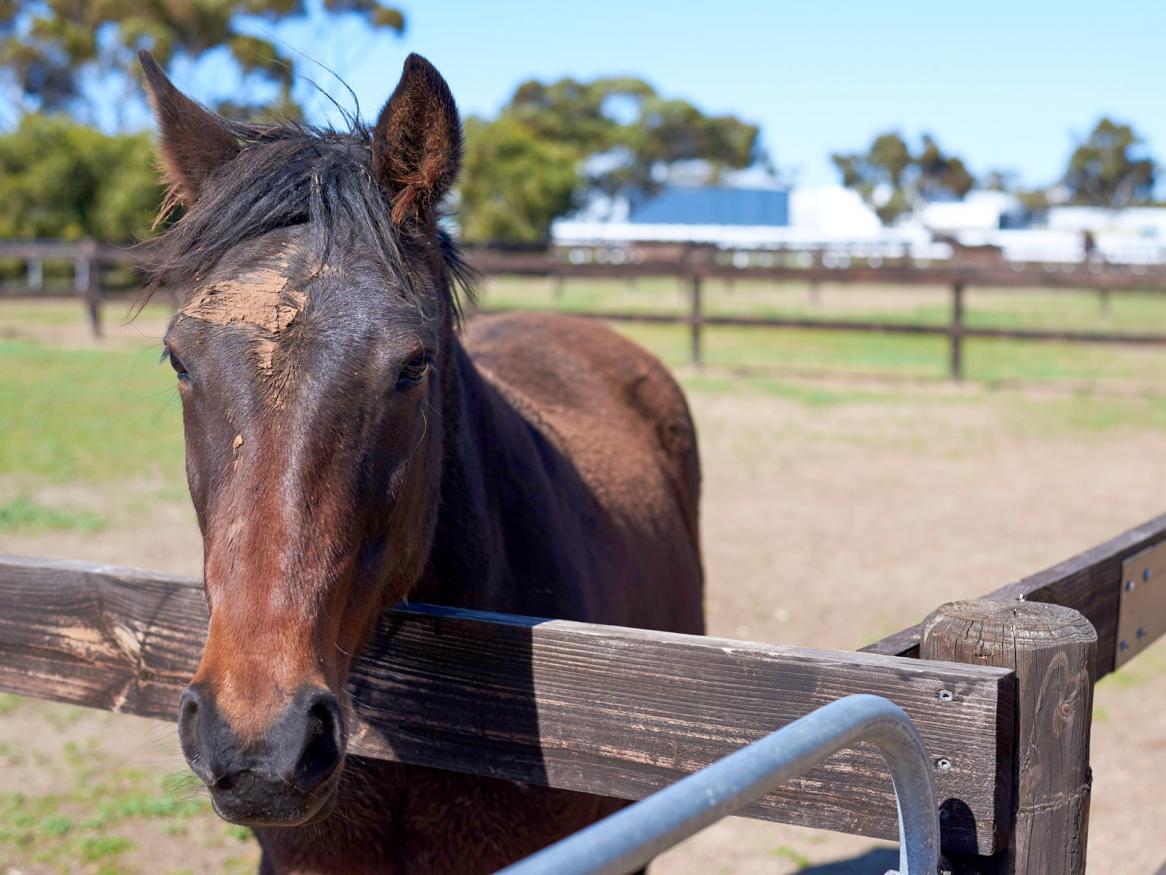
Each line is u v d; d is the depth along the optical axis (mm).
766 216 62594
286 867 2004
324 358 1507
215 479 1489
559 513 2475
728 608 5582
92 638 1874
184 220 1741
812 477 8570
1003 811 1306
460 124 1849
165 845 3406
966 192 72250
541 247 21344
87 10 37656
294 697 1359
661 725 1487
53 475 8023
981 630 1354
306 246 1609
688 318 14406
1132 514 7414
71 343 15930
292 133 1980
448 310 2107
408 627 1694
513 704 1608
